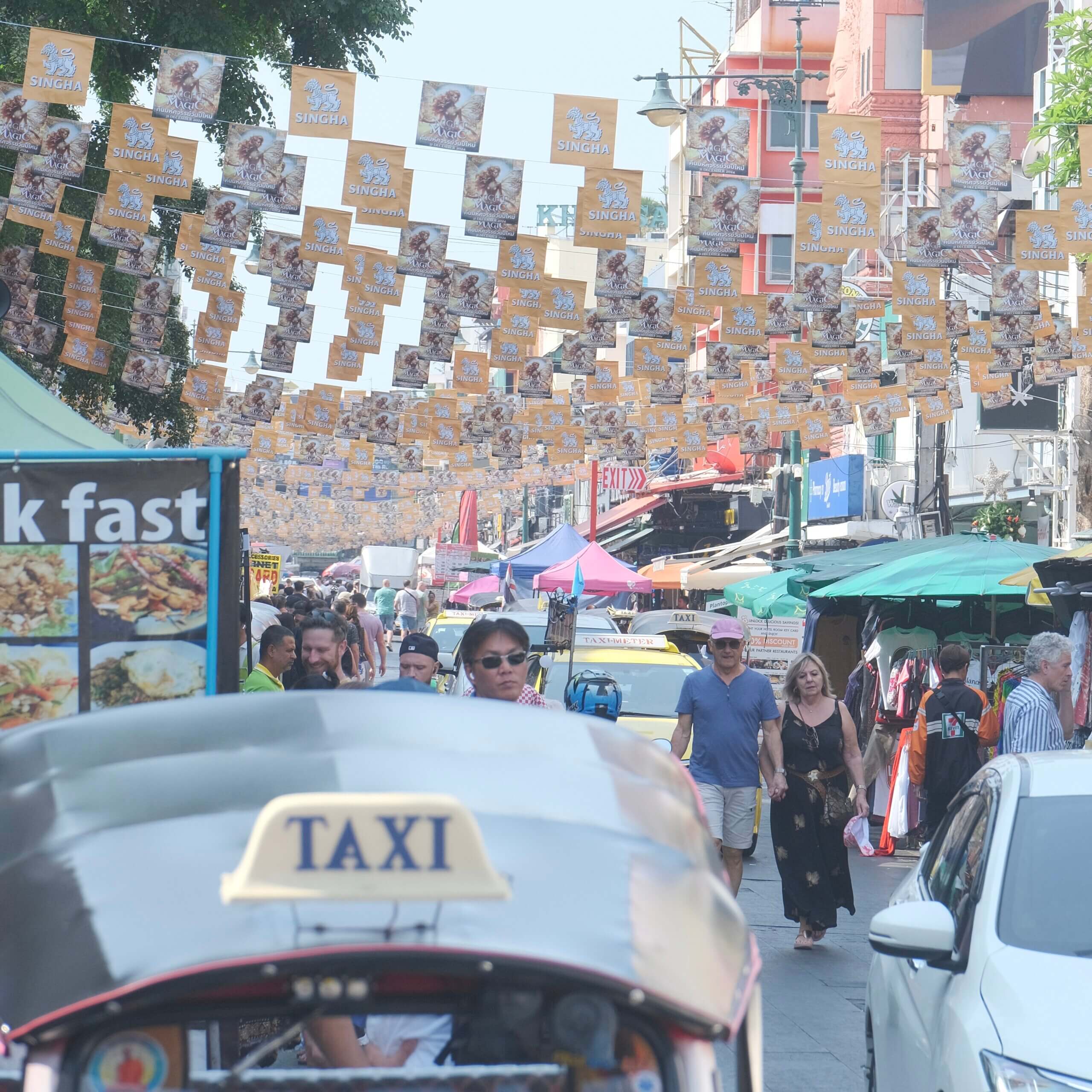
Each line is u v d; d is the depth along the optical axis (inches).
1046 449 1264.8
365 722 147.7
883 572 781.9
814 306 655.1
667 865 130.2
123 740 144.0
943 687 604.7
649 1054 115.3
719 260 677.3
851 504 1502.2
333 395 971.9
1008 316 754.2
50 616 330.0
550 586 1327.5
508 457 991.0
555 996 113.7
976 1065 207.8
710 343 888.3
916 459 1332.4
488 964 109.0
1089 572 609.6
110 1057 110.6
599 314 727.7
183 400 820.6
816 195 2222.0
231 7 1018.7
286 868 105.4
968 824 275.7
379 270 675.4
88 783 134.7
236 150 622.2
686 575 1440.7
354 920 109.3
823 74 1310.3
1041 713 459.8
